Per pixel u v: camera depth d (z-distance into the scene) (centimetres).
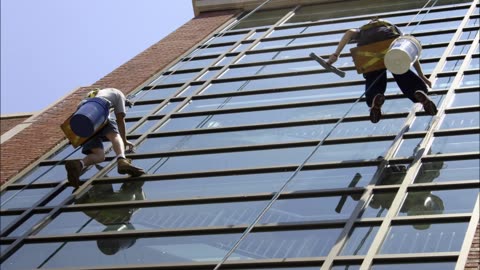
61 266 1266
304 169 1406
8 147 1727
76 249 1298
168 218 1343
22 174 1593
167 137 1661
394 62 1303
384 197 1266
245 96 1814
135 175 1474
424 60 1809
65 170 1589
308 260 1128
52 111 1919
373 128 1518
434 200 1240
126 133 1694
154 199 1403
